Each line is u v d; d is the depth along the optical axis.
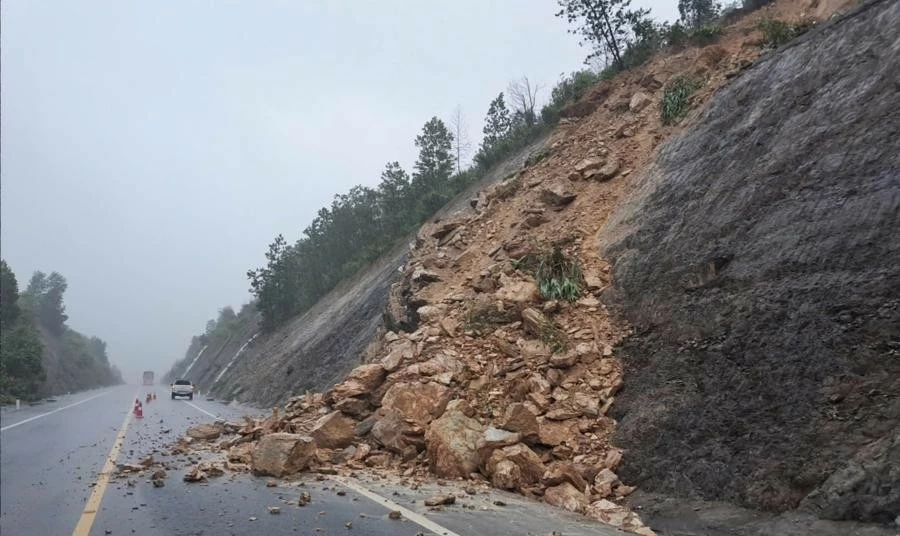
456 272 15.40
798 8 14.33
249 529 5.71
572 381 8.97
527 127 28.53
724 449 6.26
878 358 5.67
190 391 42.78
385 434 9.57
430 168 42.28
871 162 7.39
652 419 7.48
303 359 30.59
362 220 50.22
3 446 13.20
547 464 7.66
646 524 5.91
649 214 11.44
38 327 77.75
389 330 17.23
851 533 4.57
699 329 8.14
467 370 10.30
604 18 20.75
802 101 9.56
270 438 9.00
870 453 4.98
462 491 7.26
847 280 6.53
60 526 6.07
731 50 14.79
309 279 52.84
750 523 5.28
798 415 5.88
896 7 8.88
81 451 12.27
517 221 15.51
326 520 5.99
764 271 7.76
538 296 11.42
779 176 8.79
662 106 14.51
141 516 6.38
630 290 10.25
